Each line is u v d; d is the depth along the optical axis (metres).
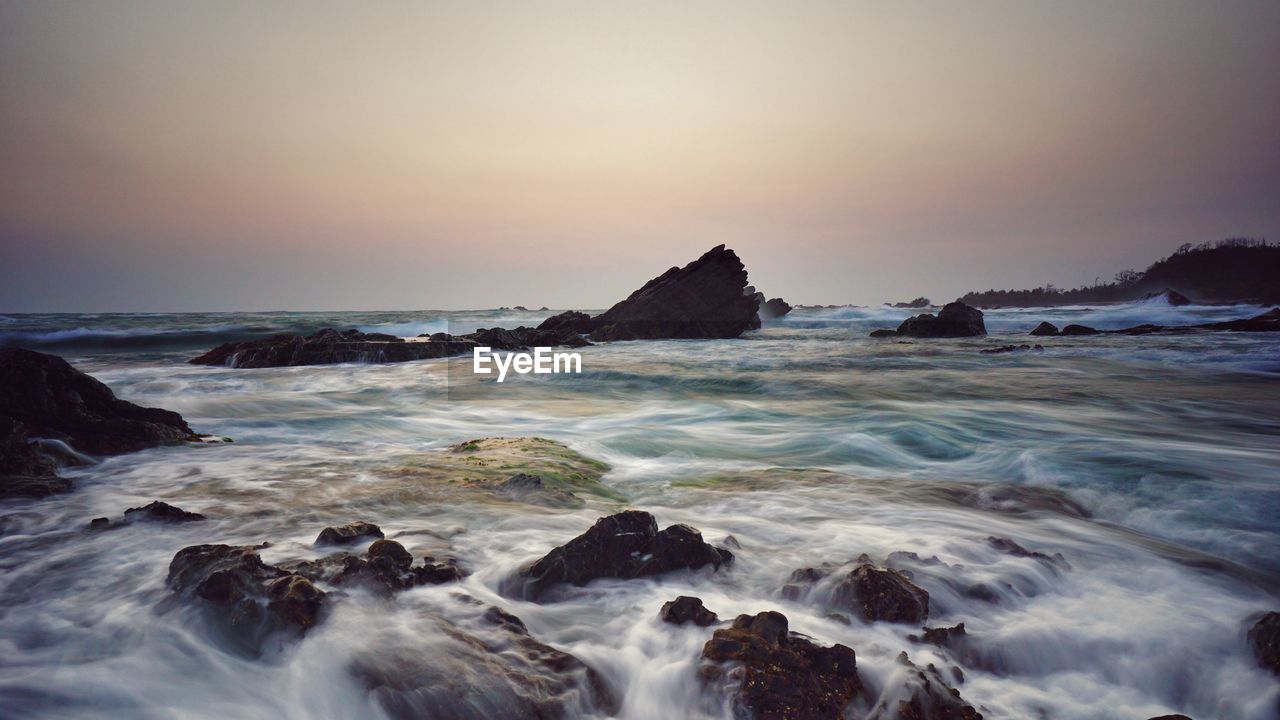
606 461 9.66
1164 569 5.39
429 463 8.65
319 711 3.34
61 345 39.09
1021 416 13.75
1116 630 4.30
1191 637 4.23
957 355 30.11
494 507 6.70
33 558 5.09
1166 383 19.94
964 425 12.57
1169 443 10.60
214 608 4.02
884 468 9.58
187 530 5.83
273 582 4.15
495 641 3.88
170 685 3.47
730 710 3.37
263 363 25.39
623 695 3.63
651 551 5.06
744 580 5.01
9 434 8.04
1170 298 105.56
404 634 3.88
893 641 4.07
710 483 8.18
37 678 3.47
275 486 7.45
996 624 4.35
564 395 18.23
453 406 15.99
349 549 5.22
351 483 7.59
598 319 48.03
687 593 4.75
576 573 4.79
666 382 20.64
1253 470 8.52
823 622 4.29
